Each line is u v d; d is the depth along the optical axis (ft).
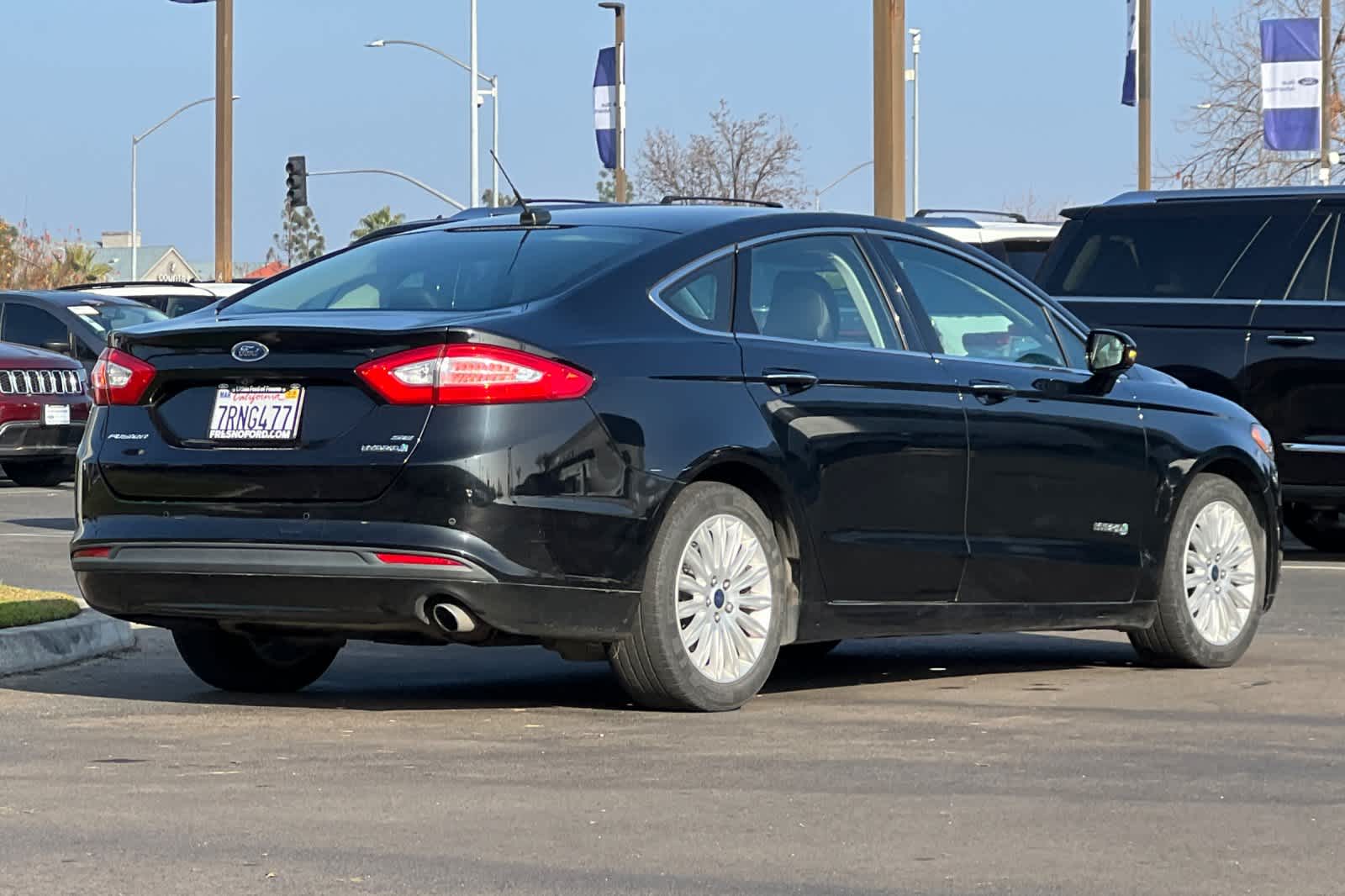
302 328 29.01
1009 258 86.94
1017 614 34.60
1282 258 54.80
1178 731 29.32
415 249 32.60
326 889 19.83
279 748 27.63
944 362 33.71
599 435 29.14
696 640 30.42
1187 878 20.43
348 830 22.44
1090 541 35.47
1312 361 53.67
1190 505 36.96
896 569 32.68
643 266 30.83
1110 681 35.09
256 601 29.32
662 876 20.42
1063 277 57.06
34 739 28.40
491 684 34.27
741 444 30.50
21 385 84.17
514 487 28.45
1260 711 31.37
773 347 31.50
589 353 29.37
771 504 31.45
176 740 28.32
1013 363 34.96
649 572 29.71
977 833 22.38
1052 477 34.83
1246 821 23.03
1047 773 25.91
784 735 28.73
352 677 35.29
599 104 181.06
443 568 28.19
